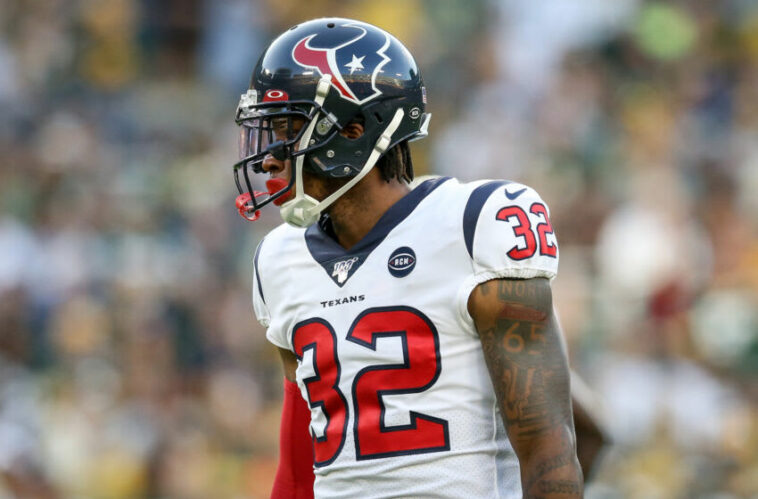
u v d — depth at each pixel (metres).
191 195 34.50
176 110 38.59
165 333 29.00
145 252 32.06
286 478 10.90
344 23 10.01
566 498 8.92
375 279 9.55
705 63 38.81
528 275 9.19
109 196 34.41
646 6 39.25
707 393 26.27
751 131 36.75
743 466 25.27
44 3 40.81
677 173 34.06
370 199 9.80
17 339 30.55
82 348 29.50
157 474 25.84
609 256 29.91
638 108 36.88
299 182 9.70
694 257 29.92
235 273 31.34
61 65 39.50
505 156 34.34
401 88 9.79
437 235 9.40
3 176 35.19
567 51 38.03
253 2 40.44
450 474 9.27
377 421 9.37
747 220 32.56
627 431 25.91
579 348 26.92
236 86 39.41
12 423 24.89
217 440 26.77
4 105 37.44
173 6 40.56
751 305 28.92
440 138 36.25
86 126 37.59
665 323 27.47
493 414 9.45
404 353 9.32
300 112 9.63
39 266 32.12
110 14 40.59
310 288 9.91
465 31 38.72
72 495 25.48
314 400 9.83
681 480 25.06
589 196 31.94
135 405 27.17
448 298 9.26
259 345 29.19
